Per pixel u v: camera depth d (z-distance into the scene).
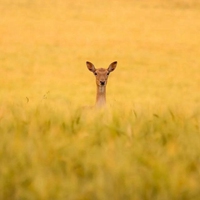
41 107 15.20
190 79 52.56
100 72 27.95
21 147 11.23
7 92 42.56
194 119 13.72
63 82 50.97
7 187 9.62
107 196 9.30
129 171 9.84
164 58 65.44
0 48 68.44
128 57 66.00
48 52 67.62
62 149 11.08
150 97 38.88
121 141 11.73
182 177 9.61
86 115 14.26
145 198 9.32
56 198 9.22
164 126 13.01
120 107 16.03
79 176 10.12
